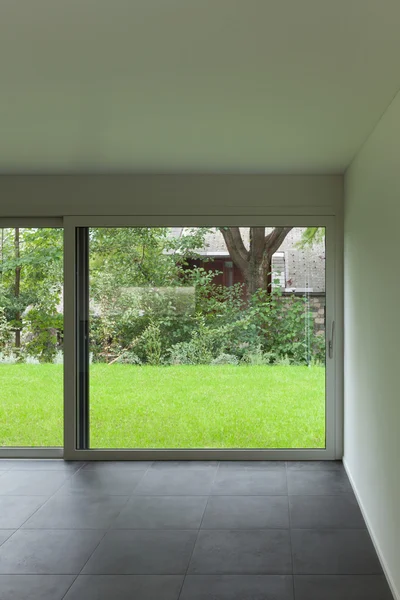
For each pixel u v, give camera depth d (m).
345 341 5.52
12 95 3.45
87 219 5.81
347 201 5.36
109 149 4.73
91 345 5.91
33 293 5.96
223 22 2.51
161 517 4.25
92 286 5.90
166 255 5.89
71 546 3.76
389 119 3.45
